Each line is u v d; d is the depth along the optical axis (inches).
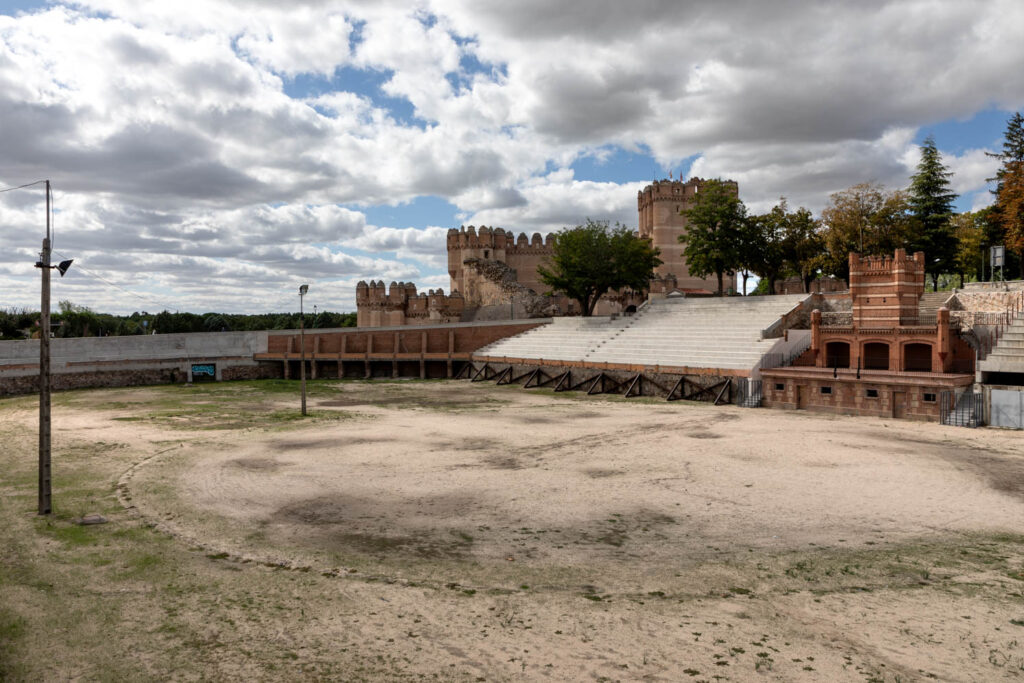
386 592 591.8
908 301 1914.4
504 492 948.6
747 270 3006.9
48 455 844.0
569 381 2474.2
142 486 988.6
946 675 441.1
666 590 593.9
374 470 1101.1
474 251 4458.7
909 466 1083.9
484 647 486.3
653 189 4517.7
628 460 1166.3
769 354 1983.3
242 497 925.2
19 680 436.1
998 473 1032.2
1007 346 1627.7
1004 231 2556.6
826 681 432.8
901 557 673.0
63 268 856.3
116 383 2970.0
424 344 3181.6
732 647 483.5
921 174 2748.5
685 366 2102.6
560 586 604.4
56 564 658.8
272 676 442.3
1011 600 565.9
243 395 2468.0
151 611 550.3
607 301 3767.2
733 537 740.7
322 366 3474.4
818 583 607.5
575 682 434.0
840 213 2758.4
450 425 1615.4
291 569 649.0
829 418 1653.5
